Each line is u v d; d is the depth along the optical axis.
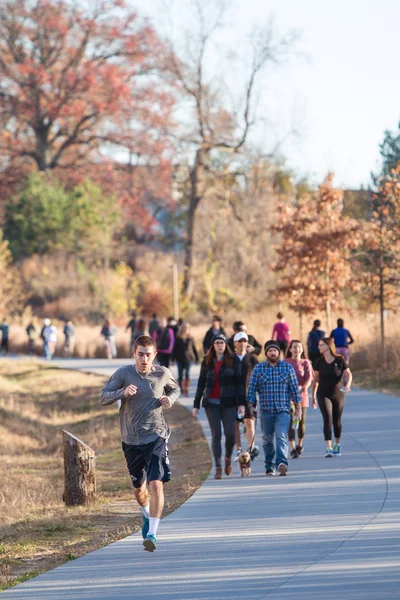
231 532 24.50
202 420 54.53
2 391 81.62
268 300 148.75
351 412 50.66
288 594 18.48
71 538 26.73
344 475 32.22
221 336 34.44
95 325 165.50
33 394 83.06
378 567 20.08
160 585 19.86
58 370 103.25
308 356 66.12
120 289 174.38
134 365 23.92
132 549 23.64
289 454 37.91
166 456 23.58
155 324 94.38
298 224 93.88
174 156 191.62
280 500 28.56
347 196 116.69
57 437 55.25
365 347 77.88
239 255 171.25
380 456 35.88
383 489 29.17
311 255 90.50
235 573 20.38
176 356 68.12
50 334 126.75
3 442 54.84
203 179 183.88
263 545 22.75
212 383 34.38
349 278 90.56
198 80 177.75
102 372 98.06
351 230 88.62
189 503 29.08
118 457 46.59
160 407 23.75
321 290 91.00
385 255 81.38
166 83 181.50
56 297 185.88
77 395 78.75
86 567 21.98
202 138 180.88
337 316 98.81
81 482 32.44
